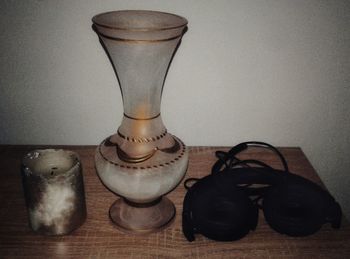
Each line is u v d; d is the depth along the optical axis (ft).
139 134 2.19
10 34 2.83
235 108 3.20
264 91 3.13
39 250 2.18
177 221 2.47
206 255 2.18
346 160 3.52
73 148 3.26
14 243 2.23
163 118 3.23
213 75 3.02
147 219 2.41
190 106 3.17
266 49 2.93
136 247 2.23
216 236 2.25
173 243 2.27
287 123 3.31
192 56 2.93
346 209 3.82
